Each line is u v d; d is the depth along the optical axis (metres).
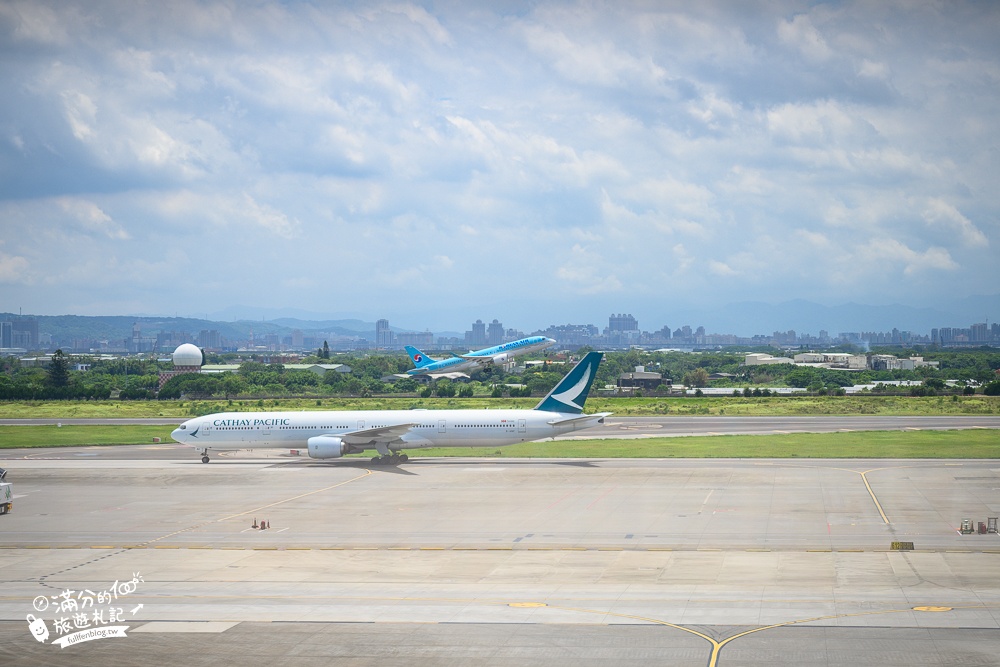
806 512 67.44
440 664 35.09
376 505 72.75
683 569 50.41
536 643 37.38
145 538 60.88
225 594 45.94
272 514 69.31
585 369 99.88
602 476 86.75
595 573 49.75
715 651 36.03
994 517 64.56
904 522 63.34
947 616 40.38
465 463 98.12
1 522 67.00
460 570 50.81
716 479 84.00
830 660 34.78
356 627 39.88
